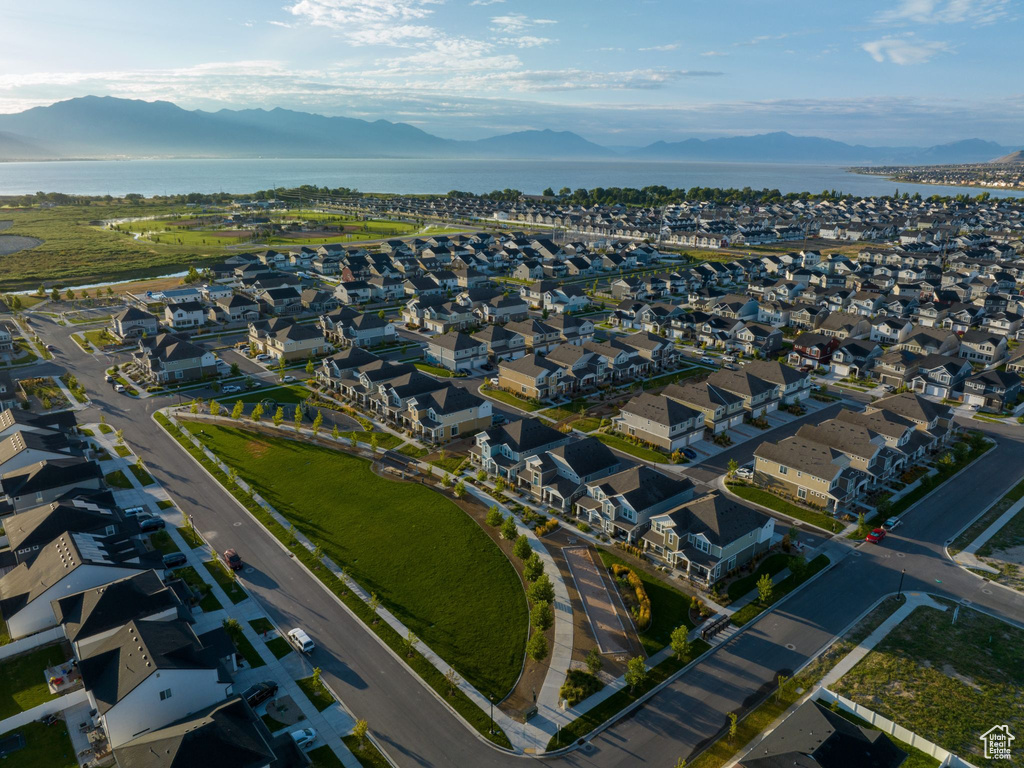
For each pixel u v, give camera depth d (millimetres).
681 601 63281
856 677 53938
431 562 68750
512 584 65625
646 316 163000
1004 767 45562
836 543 73312
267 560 68625
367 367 114875
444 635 58250
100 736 46688
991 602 63812
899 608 62719
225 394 115062
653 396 100688
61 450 84375
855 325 146125
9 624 55750
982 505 81500
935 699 51625
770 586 61438
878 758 44094
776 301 169250
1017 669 55125
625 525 72625
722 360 137750
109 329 153125
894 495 83750
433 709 50219
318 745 46406
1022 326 155625
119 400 111750
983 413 112000
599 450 86125
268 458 91375
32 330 153500
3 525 70688
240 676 52906
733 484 86125
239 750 42062
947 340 135875
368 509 78750
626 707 50625
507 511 79000
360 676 53344
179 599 59125
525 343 141125
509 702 51031
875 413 97188
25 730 47281
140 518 74812
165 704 46938
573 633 58812
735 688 52656
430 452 94188
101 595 55031
